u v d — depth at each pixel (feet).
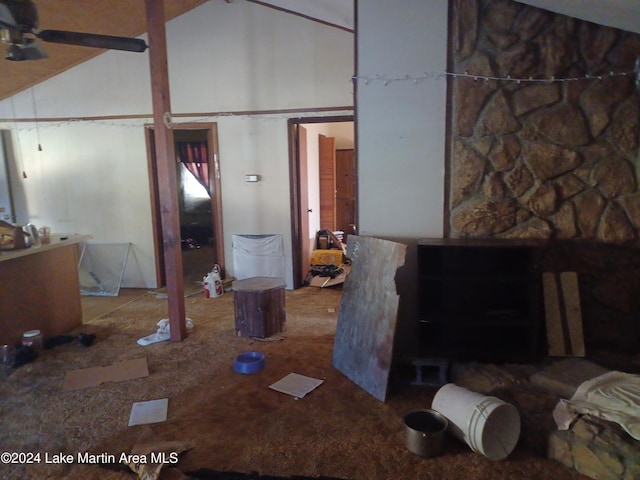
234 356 10.95
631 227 9.39
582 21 9.12
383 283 9.11
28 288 11.67
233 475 6.57
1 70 15.51
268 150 16.56
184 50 16.53
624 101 9.18
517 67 9.39
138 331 12.94
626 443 6.12
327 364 10.42
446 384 8.38
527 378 8.36
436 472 6.56
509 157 9.61
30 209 18.12
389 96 10.02
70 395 9.12
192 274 20.10
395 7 9.77
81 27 14.42
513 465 6.68
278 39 15.89
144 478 6.37
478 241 9.43
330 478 6.49
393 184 10.23
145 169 17.22
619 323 9.65
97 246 17.97
